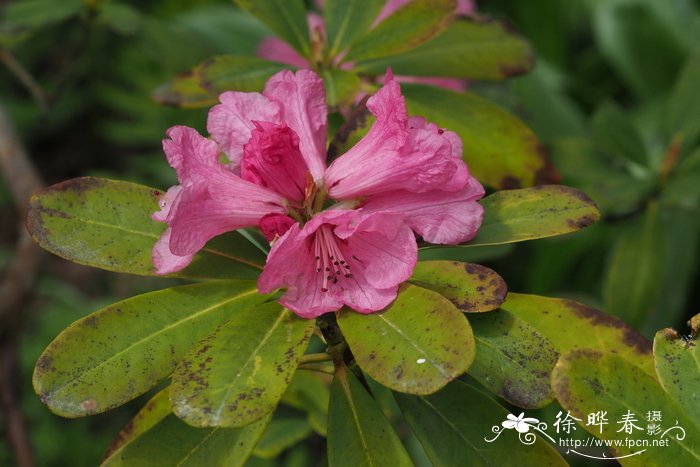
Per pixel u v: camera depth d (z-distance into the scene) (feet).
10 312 2.97
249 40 3.19
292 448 3.40
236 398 1.85
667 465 1.91
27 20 2.76
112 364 1.97
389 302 1.95
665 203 2.76
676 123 2.82
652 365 1.99
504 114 2.36
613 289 2.77
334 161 2.03
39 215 2.06
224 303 2.04
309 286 1.98
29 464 2.93
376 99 1.98
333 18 2.39
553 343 2.01
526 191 2.08
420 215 2.00
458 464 1.99
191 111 3.03
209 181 1.96
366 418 2.00
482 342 1.98
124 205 2.09
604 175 2.77
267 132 1.98
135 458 1.97
